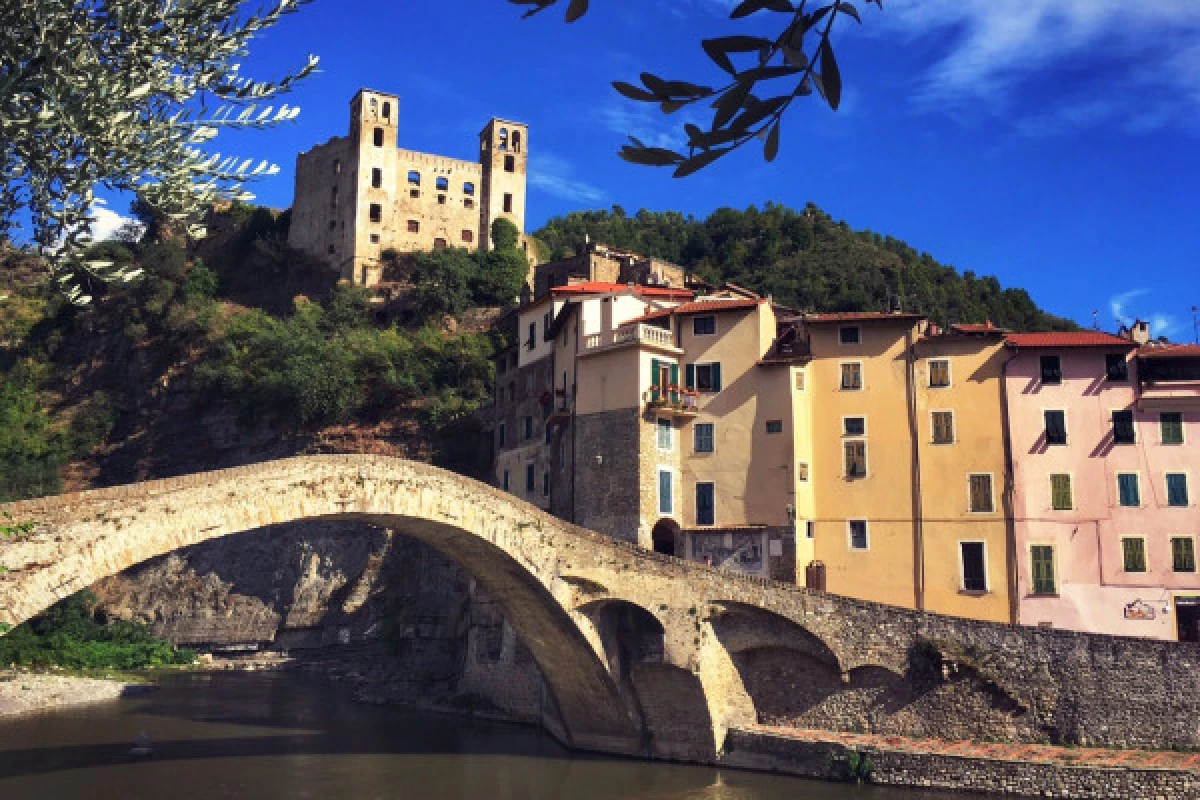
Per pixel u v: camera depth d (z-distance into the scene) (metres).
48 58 15.92
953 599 54.69
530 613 49.75
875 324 59.28
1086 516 53.81
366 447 102.56
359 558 101.25
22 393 132.88
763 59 6.14
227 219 144.38
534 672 63.38
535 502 71.06
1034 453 55.06
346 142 131.88
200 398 120.25
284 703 75.56
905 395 57.81
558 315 68.12
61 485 116.19
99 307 139.50
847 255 146.75
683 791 44.06
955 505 55.66
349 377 106.88
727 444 59.62
